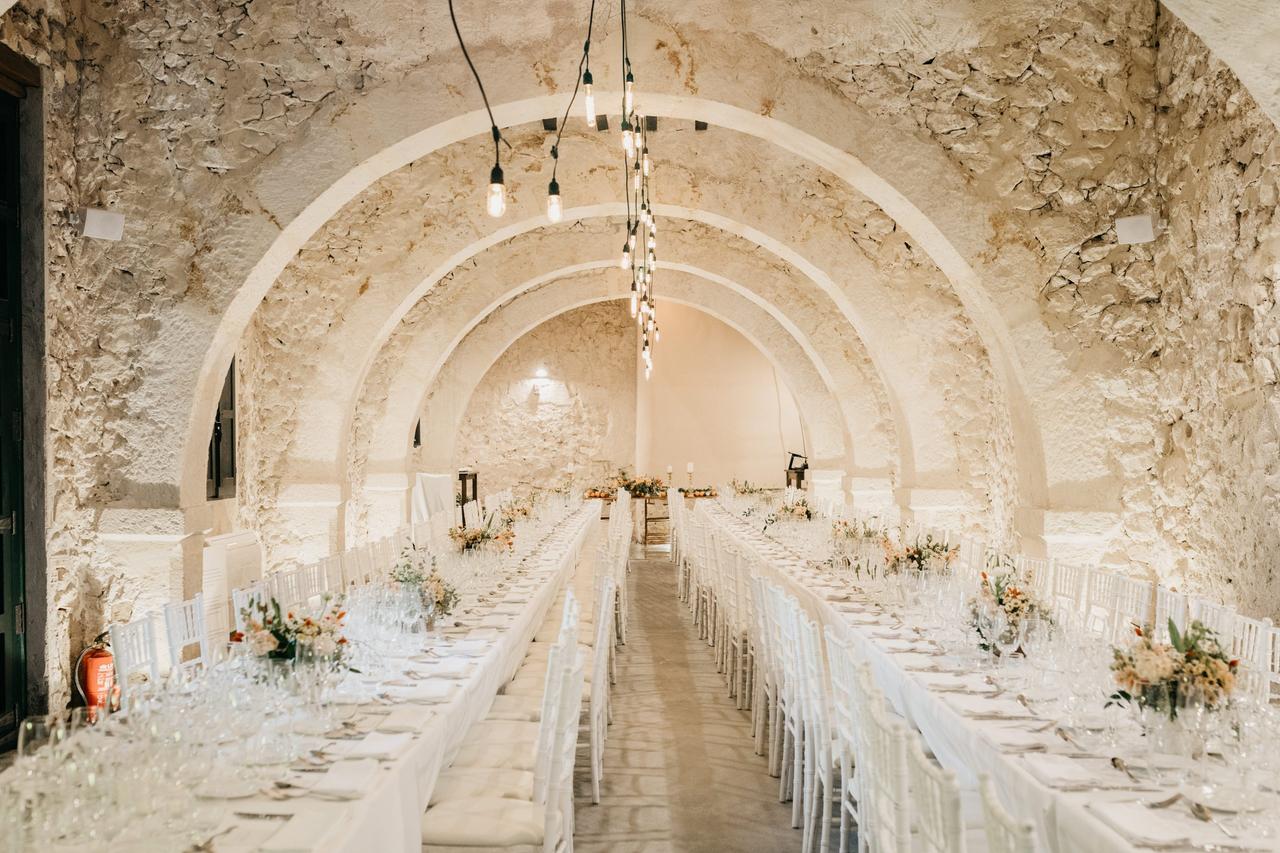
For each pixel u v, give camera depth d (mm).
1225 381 5148
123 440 5777
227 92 5848
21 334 5324
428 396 12977
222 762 2592
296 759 2713
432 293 10508
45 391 5348
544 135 8477
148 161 5828
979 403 8047
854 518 7934
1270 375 4727
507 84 5859
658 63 5922
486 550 6387
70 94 5699
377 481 10352
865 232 8266
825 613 5461
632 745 5402
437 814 3066
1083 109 5875
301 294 8352
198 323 5797
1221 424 5207
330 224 8383
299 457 8352
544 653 5492
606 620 4965
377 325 8422
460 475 14789
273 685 3043
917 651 4195
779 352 12617
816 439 12609
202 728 2613
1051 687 3463
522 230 8727
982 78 5926
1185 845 2146
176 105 5848
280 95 5867
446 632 4598
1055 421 5922
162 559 5742
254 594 4715
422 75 5871
